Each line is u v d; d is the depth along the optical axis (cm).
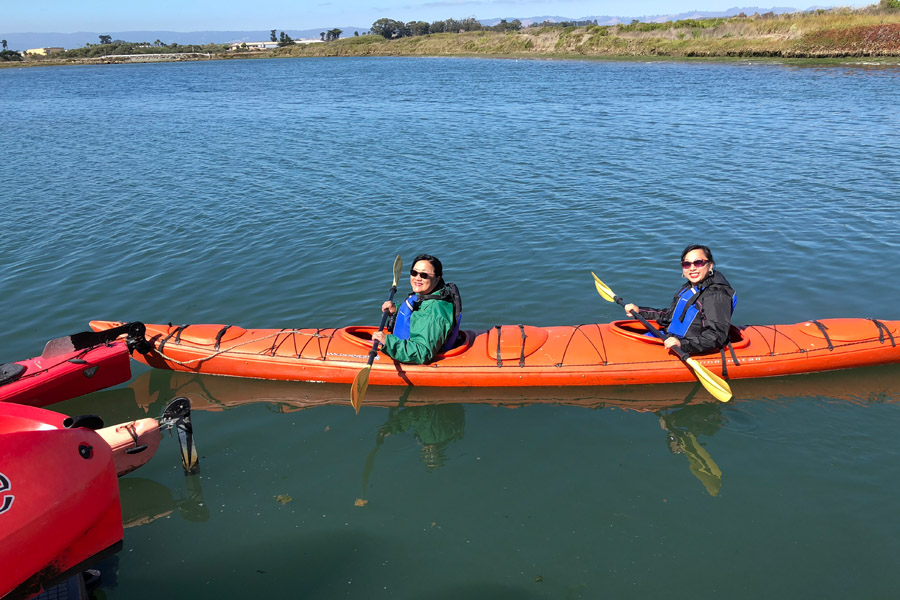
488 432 445
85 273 727
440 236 827
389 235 834
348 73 4316
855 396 477
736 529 344
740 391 490
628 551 331
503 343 511
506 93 2583
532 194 1016
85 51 10056
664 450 417
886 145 1306
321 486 389
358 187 1088
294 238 830
